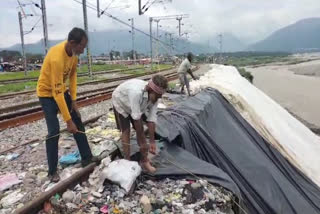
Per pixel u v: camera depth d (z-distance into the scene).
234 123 10.15
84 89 15.69
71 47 3.62
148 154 4.86
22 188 3.97
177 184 4.16
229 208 3.98
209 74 26.66
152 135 4.26
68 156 4.83
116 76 27.42
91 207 3.57
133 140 5.40
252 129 11.08
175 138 5.75
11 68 47.59
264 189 6.55
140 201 3.71
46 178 4.20
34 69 48.41
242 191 6.09
